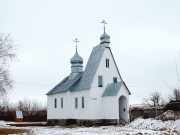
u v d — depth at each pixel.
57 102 57.72
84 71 53.75
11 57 36.38
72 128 41.94
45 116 76.25
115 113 45.09
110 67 50.69
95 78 48.50
